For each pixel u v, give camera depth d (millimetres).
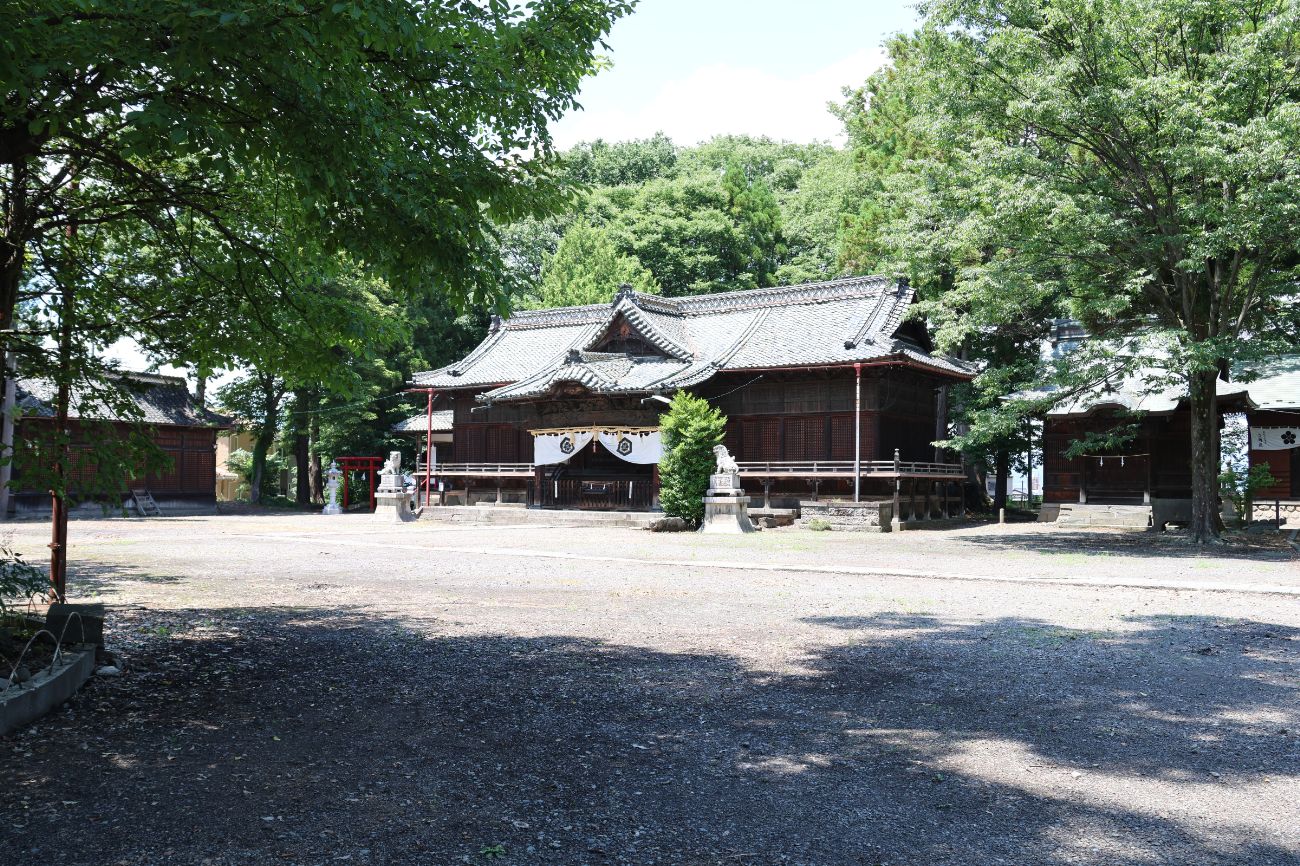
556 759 5527
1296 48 20547
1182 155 18953
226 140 5461
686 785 5102
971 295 23375
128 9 4922
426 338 54312
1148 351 24922
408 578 15250
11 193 7340
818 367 32969
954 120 22750
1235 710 6797
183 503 42812
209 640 9156
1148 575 15781
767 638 9641
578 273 53125
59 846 4105
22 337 7332
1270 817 4680
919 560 18781
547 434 37031
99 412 7637
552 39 7227
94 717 6188
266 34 5199
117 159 7219
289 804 4695
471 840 4273
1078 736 6105
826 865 4066
